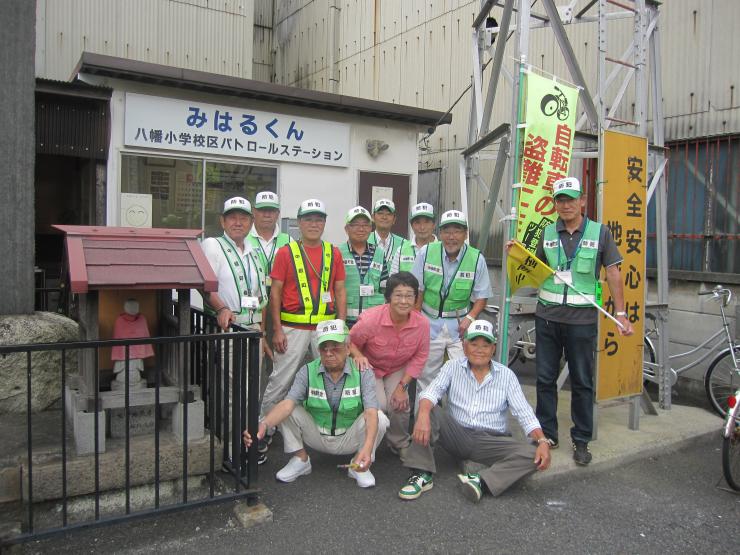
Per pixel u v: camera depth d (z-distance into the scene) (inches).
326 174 298.7
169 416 140.6
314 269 164.2
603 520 134.9
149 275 119.3
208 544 119.0
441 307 177.9
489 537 125.8
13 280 153.6
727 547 124.4
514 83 175.6
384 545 121.1
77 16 350.0
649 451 173.2
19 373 149.5
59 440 130.3
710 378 211.8
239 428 128.6
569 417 199.6
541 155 173.0
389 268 199.9
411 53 392.5
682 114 250.8
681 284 251.8
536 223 174.4
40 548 115.0
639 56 202.5
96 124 243.3
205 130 265.0
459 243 174.6
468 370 150.9
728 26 234.4
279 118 281.9
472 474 143.9
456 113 357.7
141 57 370.9
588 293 159.5
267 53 553.0
